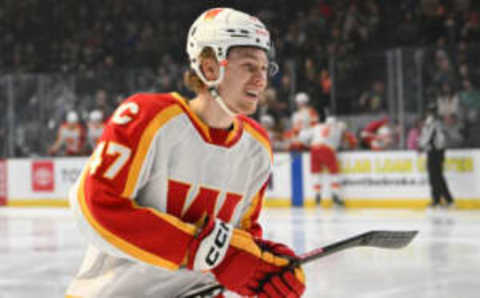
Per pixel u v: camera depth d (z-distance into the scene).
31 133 16.16
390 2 18.34
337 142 14.10
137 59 20.30
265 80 1.94
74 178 15.88
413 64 14.00
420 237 8.70
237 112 1.93
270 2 19.62
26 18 21.77
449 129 13.76
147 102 1.87
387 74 14.32
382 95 14.48
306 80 15.29
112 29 21.14
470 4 17.53
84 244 8.58
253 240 1.96
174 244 1.82
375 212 12.88
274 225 10.52
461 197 13.23
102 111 15.92
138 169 1.82
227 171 2.04
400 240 2.07
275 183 14.77
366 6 18.56
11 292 5.45
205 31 1.90
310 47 18.23
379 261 6.72
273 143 15.19
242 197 2.13
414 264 6.52
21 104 16.16
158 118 1.86
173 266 1.83
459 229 9.58
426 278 5.76
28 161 16.22
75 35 21.39
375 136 14.17
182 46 20.17
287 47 18.47
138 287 2.01
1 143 16.39
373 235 2.04
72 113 15.72
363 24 18.17
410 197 13.65
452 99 13.76
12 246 8.45
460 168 13.23
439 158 12.94
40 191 16.17
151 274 1.99
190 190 1.97
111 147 1.81
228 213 2.10
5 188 16.47
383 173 13.90
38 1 21.81
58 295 5.33
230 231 1.89
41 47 21.36
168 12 20.94
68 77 16.05
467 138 13.63
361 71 14.66
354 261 6.74
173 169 1.93
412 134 13.78
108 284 2.00
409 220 11.05
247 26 1.89
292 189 14.61
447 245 7.86
